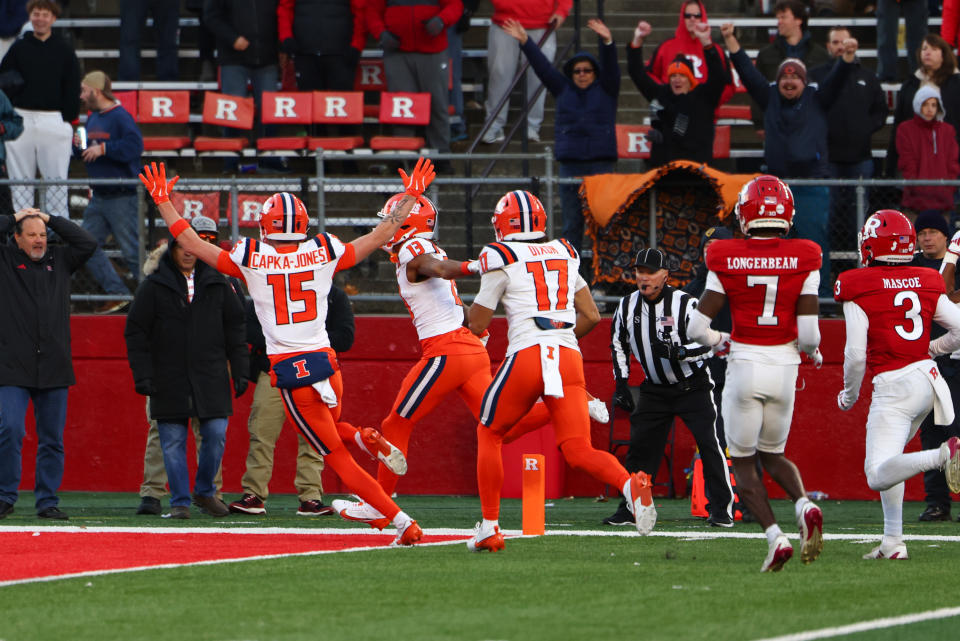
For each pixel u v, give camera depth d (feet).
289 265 93.50
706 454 119.03
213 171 202.08
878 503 150.30
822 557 89.30
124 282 163.53
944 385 87.71
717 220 150.61
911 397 87.20
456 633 57.62
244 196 156.46
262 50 191.31
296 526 115.34
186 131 207.31
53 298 121.90
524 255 90.33
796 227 152.66
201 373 124.67
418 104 182.91
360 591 70.90
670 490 152.97
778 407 81.25
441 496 157.89
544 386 88.28
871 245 88.28
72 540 100.68
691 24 175.73
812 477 154.51
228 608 65.00
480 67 218.79
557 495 154.40
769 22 214.28
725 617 62.18
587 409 90.27
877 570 81.05
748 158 190.19
